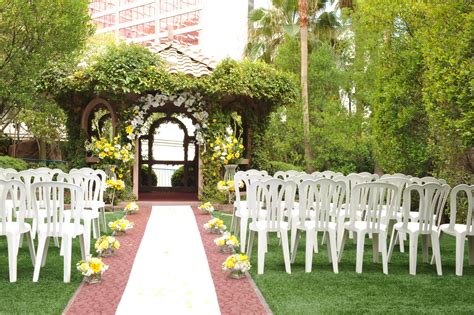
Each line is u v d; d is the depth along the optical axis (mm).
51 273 4723
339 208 5285
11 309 3623
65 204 9117
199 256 5473
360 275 4855
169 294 4062
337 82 15047
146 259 5309
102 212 7152
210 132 10414
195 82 9875
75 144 10562
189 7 38406
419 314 3656
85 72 9570
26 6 10695
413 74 7789
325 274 4855
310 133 14117
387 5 7832
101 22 44031
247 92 10055
